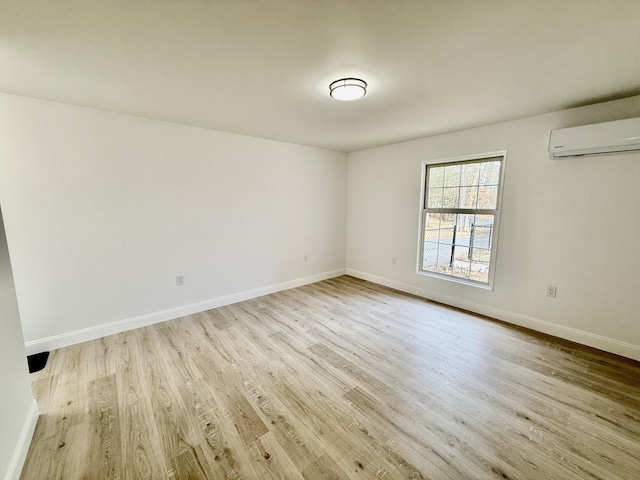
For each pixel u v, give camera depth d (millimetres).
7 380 1357
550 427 1619
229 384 2012
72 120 2426
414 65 1712
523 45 1494
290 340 2656
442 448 1486
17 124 2217
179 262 3152
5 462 1241
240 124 3008
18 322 1578
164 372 2152
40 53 1564
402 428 1620
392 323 3021
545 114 2607
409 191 3891
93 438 1546
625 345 2342
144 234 2889
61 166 2410
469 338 2682
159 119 2836
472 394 1905
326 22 1303
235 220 3555
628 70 1771
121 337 2713
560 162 2557
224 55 1597
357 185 4652
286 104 2371
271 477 1328
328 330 2861
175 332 2818
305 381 2047
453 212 3473
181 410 1759
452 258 3561
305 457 1437
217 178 3338
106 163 2613
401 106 2416
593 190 2408
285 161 3967
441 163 3549
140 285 2914
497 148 2943
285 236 4105
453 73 1812
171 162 2982
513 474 1341
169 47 1514
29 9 1186
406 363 2273
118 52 1562
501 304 3082
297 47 1516
